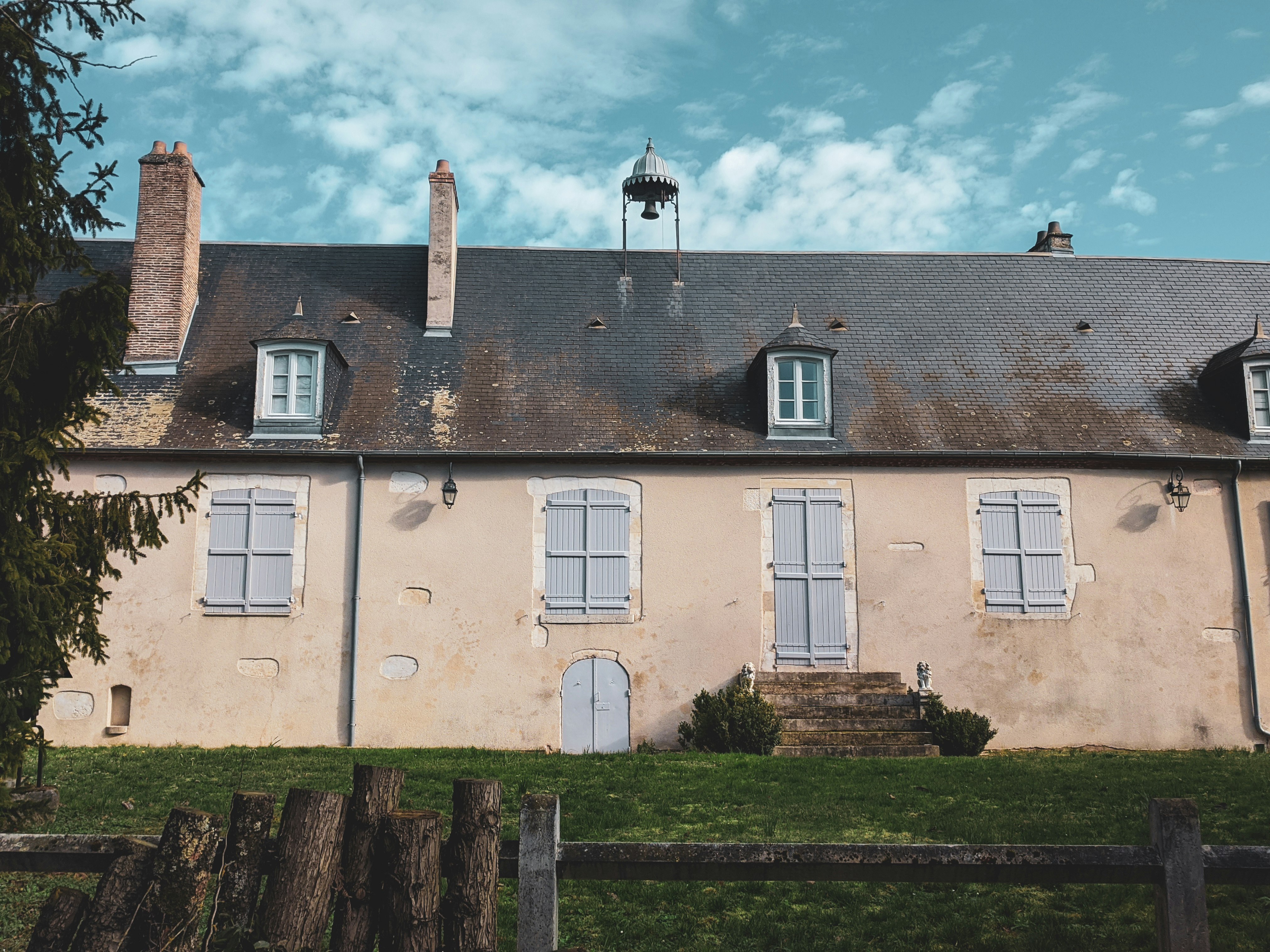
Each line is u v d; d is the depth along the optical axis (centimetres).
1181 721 1470
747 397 1591
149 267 1625
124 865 393
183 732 1405
